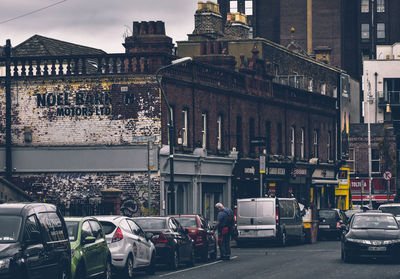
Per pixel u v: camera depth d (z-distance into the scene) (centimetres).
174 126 5031
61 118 4869
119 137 4812
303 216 5331
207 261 3678
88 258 2406
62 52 5647
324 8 12456
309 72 8000
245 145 6112
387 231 3453
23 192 4456
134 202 4781
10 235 1956
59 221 2205
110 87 4828
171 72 4969
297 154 7181
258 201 4794
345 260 3447
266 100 6488
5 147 4894
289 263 3431
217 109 5666
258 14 12912
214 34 6975
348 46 13012
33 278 1959
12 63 5106
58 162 4856
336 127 8506
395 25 14138
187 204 5269
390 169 10350
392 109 11800
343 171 8969
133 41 5209
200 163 5328
